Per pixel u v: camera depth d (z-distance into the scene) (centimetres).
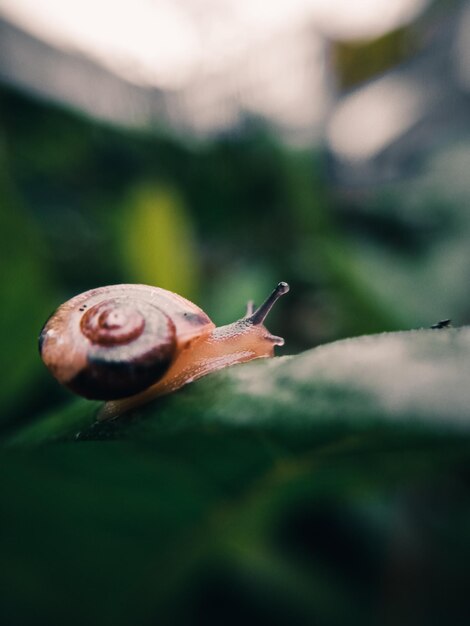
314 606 5
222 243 14
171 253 8
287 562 6
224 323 8
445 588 6
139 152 14
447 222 13
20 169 12
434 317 9
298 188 13
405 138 23
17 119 12
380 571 6
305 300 11
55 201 12
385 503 7
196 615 5
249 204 15
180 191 14
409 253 12
